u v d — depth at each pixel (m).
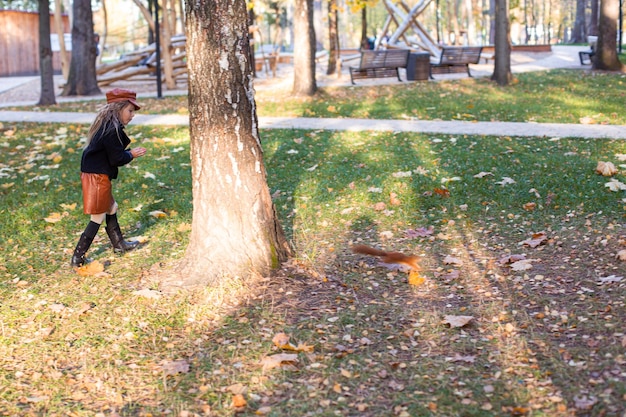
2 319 5.19
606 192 7.68
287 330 4.80
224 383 4.18
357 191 8.44
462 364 4.24
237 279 5.54
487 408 3.71
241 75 5.65
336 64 22.47
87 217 8.00
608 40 20.38
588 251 6.04
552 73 20.16
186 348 4.68
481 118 13.35
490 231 6.94
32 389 4.20
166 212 8.15
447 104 15.02
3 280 6.07
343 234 7.09
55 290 5.77
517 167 8.98
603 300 4.97
